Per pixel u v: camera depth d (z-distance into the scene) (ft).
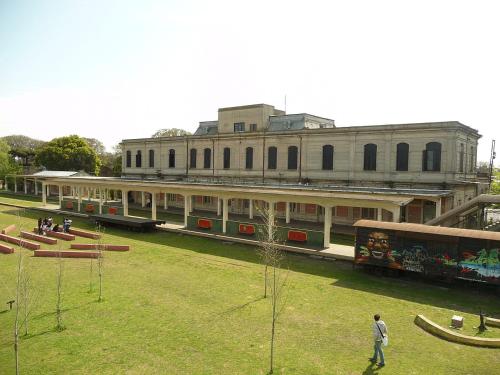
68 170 266.57
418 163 111.75
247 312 51.62
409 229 66.49
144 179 183.42
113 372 36.83
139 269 72.13
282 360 39.24
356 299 57.16
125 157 204.03
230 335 44.80
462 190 114.62
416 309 53.52
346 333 45.73
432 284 65.16
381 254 68.80
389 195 87.10
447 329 46.52
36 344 42.32
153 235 107.76
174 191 119.44
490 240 59.31
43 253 80.79
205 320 48.93
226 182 157.48
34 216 146.61
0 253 83.41
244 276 68.18
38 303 54.13
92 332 45.27
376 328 38.70
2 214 150.20
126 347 41.75
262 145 146.82
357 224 71.46
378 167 118.83
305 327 47.24
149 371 37.06
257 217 144.15
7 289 60.03
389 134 116.37
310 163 134.21
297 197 92.53
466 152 117.91
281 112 169.27
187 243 96.84
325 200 88.12
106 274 68.69
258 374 36.60
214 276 68.03
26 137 416.05
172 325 47.34
